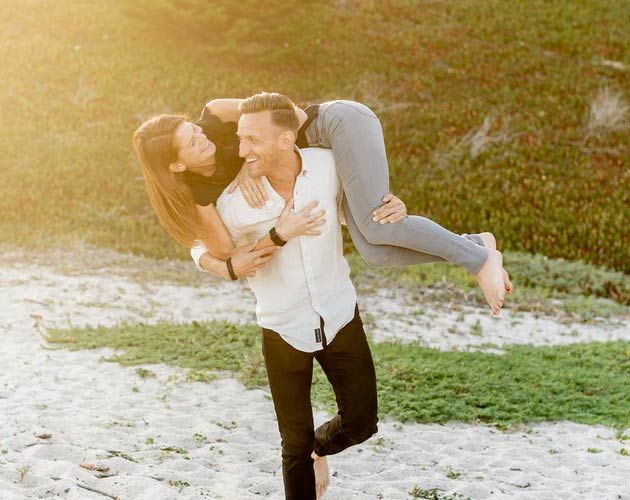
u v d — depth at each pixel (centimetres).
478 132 2012
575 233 1658
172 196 338
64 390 657
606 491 507
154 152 331
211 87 2080
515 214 1723
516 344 1020
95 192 1661
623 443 632
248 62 2247
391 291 1306
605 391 782
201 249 359
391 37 2462
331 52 2336
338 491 474
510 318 1206
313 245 344
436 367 813
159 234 1530
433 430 639
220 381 731
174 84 2078
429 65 2342
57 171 1694
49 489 413
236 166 344
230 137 348
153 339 862
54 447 485
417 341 971
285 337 354
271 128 326
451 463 557
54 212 1569
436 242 339
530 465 560
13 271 1248
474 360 870
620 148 2048
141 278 1278
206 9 2202
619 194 1836
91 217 1569
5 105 1920
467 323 1147
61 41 2244
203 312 1099
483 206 1739
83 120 1912
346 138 342
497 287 336
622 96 2244
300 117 346
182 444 547
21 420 548
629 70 2383
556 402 736
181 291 1219
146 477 450
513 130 2077
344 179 346
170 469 482
